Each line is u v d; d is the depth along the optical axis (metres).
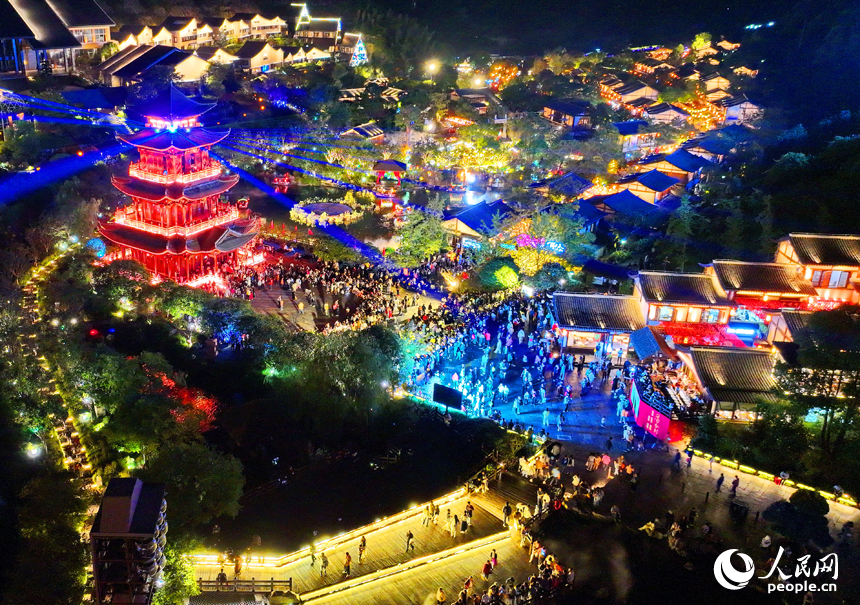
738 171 139.00
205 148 95.88
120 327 75.81
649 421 64.44
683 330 82.00
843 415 59.72
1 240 93.25
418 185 144.25
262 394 70.12
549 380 74.62
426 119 176.50
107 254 96.56
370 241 112.31
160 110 90.19
